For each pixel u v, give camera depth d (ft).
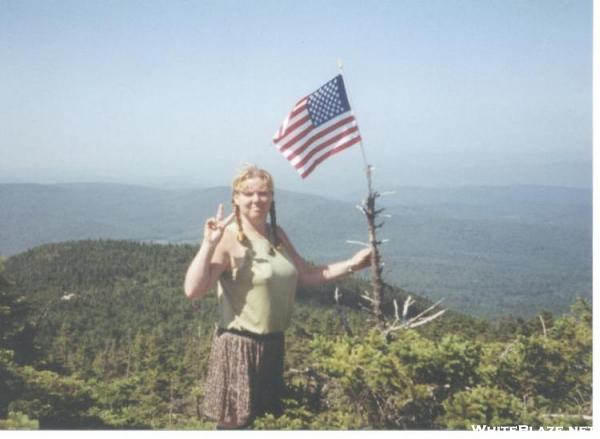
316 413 15.42
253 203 13.23
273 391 14.39
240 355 13.55
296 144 18.40
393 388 15.38
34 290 312.71
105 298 316.19
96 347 209.15
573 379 18.60
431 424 15.57
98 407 28.78
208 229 12.68
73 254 391.04
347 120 18.01
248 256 13.30
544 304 587.27
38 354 61.57
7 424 15.40
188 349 157.48
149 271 380.17
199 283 12.66
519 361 18.28
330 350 16.16
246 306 13.43
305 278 15.25
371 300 16.66
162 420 36.37
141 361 126.00
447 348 16.43
